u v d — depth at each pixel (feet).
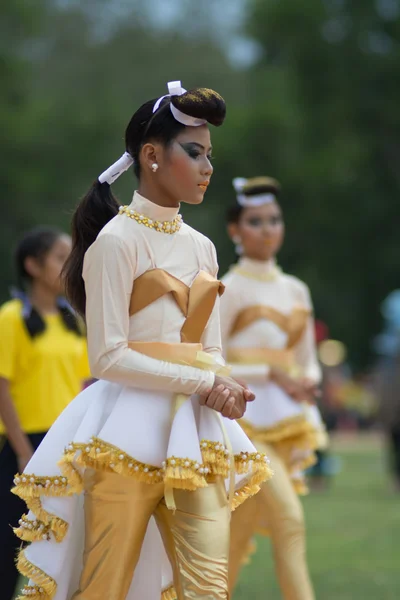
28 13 267.80
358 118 264.31
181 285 33.17
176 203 33.71
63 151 253.03
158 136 32.99
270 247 51.26
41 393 44.75
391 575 60.08
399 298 126.21
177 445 31.63
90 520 32.60
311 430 49.83
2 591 42.70
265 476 33.86
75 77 369.30
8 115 246.88
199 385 32.24
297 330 51.29
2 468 43.96
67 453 31.91
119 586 32.48
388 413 107.34
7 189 239.09
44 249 46.06
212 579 31.89
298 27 262.47
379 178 269.03
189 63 392.06
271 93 283.38
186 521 32.40
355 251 272.10
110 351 31.91
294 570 44.83
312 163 262.67
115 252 32.14
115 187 233.14
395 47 265.75
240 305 50.49
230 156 262.47
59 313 46.26
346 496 100.83
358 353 284.41
